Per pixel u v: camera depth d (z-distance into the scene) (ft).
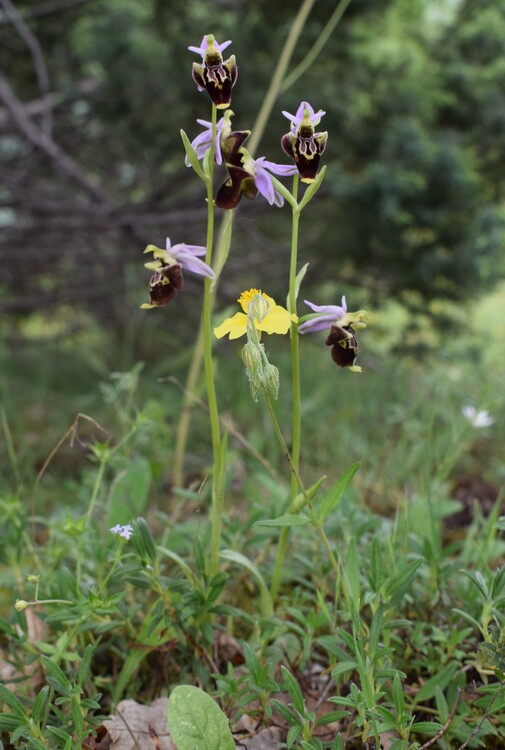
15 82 5.35
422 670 1.92
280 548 1.93
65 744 1.61
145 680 1.96
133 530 1.81
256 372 1.60
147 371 5.45
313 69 4.44
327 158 4.56
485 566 1.99
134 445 2.38
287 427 3.51
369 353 5.22
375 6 4.30
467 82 4.64
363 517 2.22
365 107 4.46
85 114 5.00
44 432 3.91
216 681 1.83
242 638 2.10
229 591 2.20
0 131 5.02
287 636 1.96
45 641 2.05
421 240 4.73
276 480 2.32
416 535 2.19
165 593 1.82
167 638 1.89
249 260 5.82
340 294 5.34
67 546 2.15
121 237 5.35
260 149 4.58
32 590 2.05
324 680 1.91
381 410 3.35
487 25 4.78
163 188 5.20
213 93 1.64
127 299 5.98
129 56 4.41
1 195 5.88
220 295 5.71
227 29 4.50
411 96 4.37
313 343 5.65
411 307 5.07
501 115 4.60
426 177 4.34
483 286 4.86
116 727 1.77
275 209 4.99
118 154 5.68
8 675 1.96
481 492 2.84
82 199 6.15
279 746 1.74
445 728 1.64
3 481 2.92
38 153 5.17
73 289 6.11
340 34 4.36
